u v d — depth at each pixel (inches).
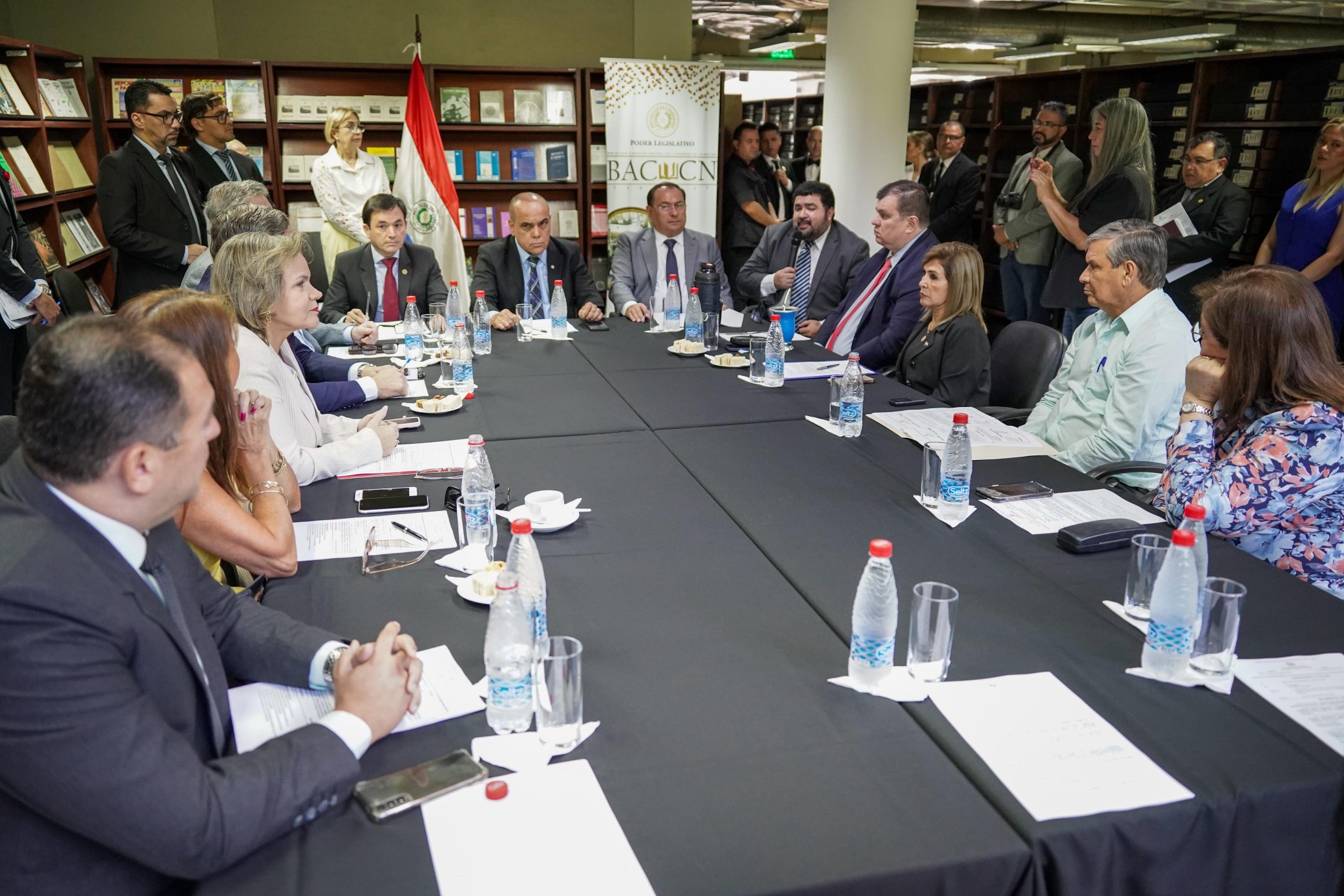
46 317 153.2
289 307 91.0
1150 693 52.8
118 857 41.8
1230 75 228.1
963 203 273.1
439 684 53.5
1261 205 221.0
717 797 44.2
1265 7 363.9
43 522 40.7
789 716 51.0
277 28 247.9
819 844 41.1
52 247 195.9
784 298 163.5
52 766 38.1
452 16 258.7
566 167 266.4
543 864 39.8
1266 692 52.6
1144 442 101.4
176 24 241.4
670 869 39.7
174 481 42.0
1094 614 62.5
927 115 347.6
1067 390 116.8
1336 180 182.4
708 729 49.8
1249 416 76.1
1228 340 75.0
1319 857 46.2
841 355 148.3
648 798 44.2
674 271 192.5
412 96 226.4
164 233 186.9
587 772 45.8
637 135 254.2
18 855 40.6
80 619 39.1
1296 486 71.2
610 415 111.6
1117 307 105.7
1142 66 249.6
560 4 264.8
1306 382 72.4
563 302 159.5
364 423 103.1
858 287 162.9
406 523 77.5
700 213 263.9
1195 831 43.5
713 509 81.7
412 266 179.3
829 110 239.9
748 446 100.1
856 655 53.4
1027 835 41.6
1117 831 42.3
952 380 125.9
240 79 239.5
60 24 234.8
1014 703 51.6
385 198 169.9
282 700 52.3
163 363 40.7
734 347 148.4
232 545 64.5
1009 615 62.2
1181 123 240.2
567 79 265.1
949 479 79.1
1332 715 50.5
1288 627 60.1
